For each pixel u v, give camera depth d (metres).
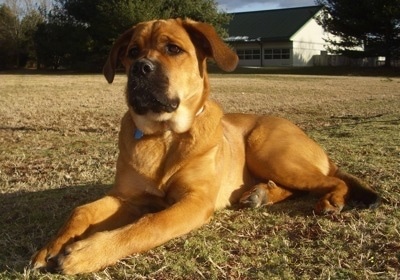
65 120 4.05
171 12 15.57
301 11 20.73
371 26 14.97
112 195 1.52
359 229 1.43
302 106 5.19
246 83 9.26
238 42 20.41
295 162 1.73
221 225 1.50
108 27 15.43
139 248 1.25
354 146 2.58
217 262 1.25
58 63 17.92
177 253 1.30
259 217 1.57
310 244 1.35
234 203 1.72
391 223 1.47
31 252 1.32
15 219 1.57
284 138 1.78
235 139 1.78
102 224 1.41
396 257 1.26
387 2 14.45
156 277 1.19
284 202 1.71
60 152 2.65
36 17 19.92
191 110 1.55
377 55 15.71
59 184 1.99
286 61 19.92
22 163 2.39
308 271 1.20
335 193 1.61
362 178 1.93
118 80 10.09
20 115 4.35
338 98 6.13
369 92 7.10
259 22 20.94
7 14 19.38
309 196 1.77
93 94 6.71
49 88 7.89
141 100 1.48
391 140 2.73
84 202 1.75
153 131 1.52
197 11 15.70
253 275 1.19
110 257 1.21
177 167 1.50
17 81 10.05
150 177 1.51
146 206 1.58
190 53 1.59
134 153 1.52
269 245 1.35
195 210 1.39
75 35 16.53
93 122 3.94
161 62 1.51
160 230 1.29
